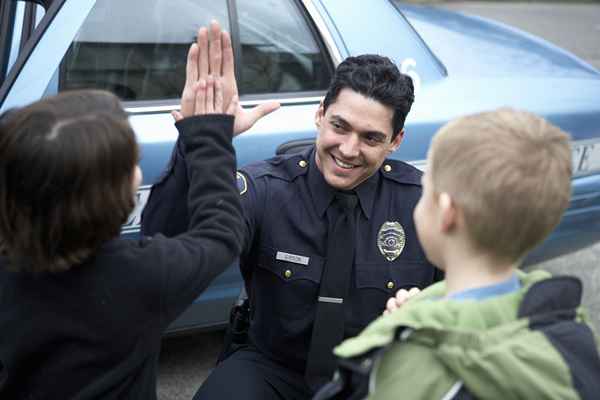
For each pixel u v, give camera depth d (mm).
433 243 1010
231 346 1755
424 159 2303
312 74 2318
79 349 1056
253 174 1598
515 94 2467
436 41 2697
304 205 1571
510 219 921
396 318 950
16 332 1062
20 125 979
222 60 1275
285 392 1608
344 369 975
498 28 3088
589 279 3117
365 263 1569
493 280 976
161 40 2150
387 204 1598
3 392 1110
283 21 2277
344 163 1506
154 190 1354
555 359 869
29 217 997
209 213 1165
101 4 2076
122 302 1048
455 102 2367
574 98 2549
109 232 1039
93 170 978
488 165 914
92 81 2068
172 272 1066
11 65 2113
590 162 2578
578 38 7547
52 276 1050
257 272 1611
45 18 1979
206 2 2195
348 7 2330
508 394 854
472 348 872
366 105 1456
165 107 2115
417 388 901
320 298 1556
